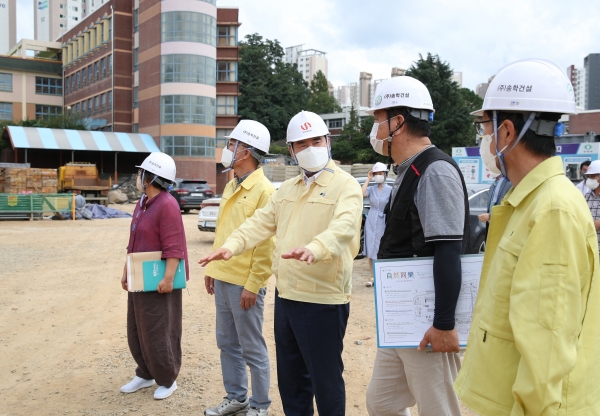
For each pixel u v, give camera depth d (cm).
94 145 3778
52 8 11800
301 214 298
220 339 373
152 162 393
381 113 259
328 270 289
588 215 167
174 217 394
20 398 409
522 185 178
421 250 244
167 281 390
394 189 259
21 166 2483
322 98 7494
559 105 178
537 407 156
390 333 244
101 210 2156
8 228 1675
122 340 549
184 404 397
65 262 1024
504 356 172
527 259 163
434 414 249
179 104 4003
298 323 292
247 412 364
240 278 357
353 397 405
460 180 238
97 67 5081
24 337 558
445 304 227
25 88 5928
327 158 297
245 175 374
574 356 156
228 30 4797
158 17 4062
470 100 5325
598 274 168
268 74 5847
